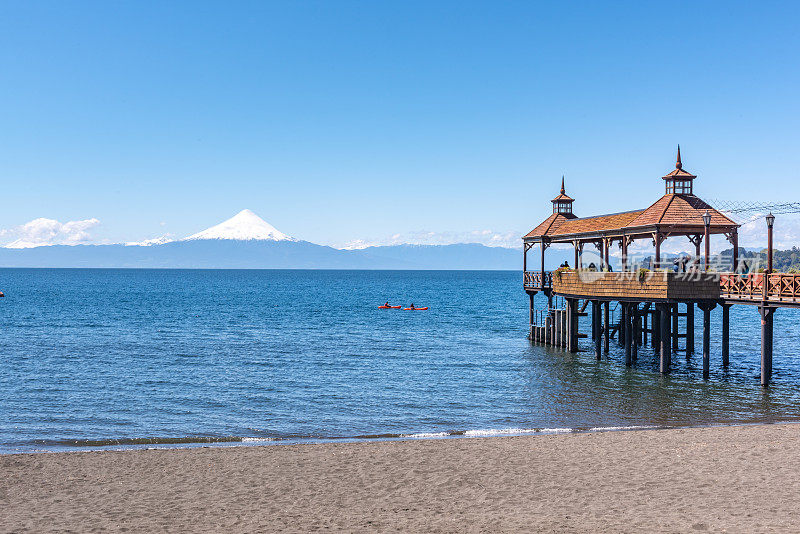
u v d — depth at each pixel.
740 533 10.25
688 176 34.44
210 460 16.34
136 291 141.12
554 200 47.47
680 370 34.38
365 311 83.75
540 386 29.94
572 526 10.91
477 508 12.16
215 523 11.51
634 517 11.30
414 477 14.52
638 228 34.38
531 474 14.56
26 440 20.03
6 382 30.22
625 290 33.88
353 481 14.30
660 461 15.34
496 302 107.19
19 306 86.31
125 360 37.84
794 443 16.89
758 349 43.81
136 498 13.18
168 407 25.31
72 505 12.74
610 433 19.11
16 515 12.09
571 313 41.56
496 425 22.28
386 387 29.69
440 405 25.73
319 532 10.94
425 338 50.97
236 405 25.72
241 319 69.31
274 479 14.54
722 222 32.75
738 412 24.19
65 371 33.62
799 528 10.43
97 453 17.19
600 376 32.72
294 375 32.97
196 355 40.25
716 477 13.80
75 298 109.44
